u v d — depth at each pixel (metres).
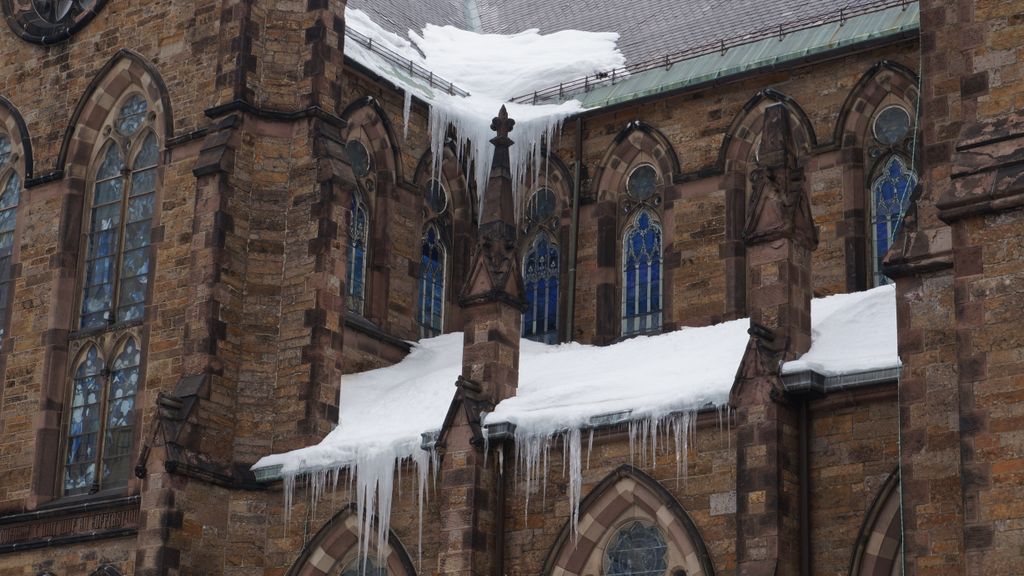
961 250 41.81
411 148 72.12
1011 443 40.00
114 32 69.06
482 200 73.56
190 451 59.75
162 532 58.44
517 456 55.09
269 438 61.81
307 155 63.91
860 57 65.81
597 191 71.69
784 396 49.19
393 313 69.81
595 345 69.56
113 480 64.19
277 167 64.19
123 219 67.50
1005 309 40.84
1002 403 40.38
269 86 64.94
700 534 50.94
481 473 54.97
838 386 48.91
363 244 69.88
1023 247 40.94
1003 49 42.81
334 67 65.44
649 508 52.50
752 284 51.66
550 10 83.81
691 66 71.19
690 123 69.75
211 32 65.88
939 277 43.91
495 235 58.62
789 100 67.06
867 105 65.38
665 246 68.94
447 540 54.75
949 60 44.84
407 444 57.47
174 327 63.44
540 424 54.53
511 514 54.97
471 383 56.50
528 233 73.62
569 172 72.69
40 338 67.31
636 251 70.62
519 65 78.00
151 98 67.38
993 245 41.38
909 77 64.25
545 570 53.72
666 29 76.19
